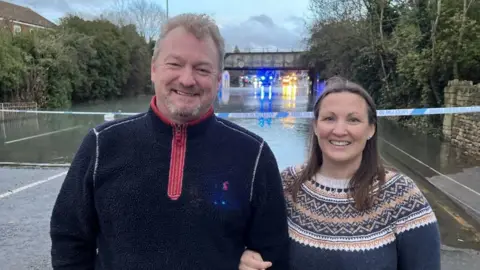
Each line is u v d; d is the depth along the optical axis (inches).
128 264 65.5
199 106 67.6
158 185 66.7
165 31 70.2
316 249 78.7
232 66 2437.3
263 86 2682.1
